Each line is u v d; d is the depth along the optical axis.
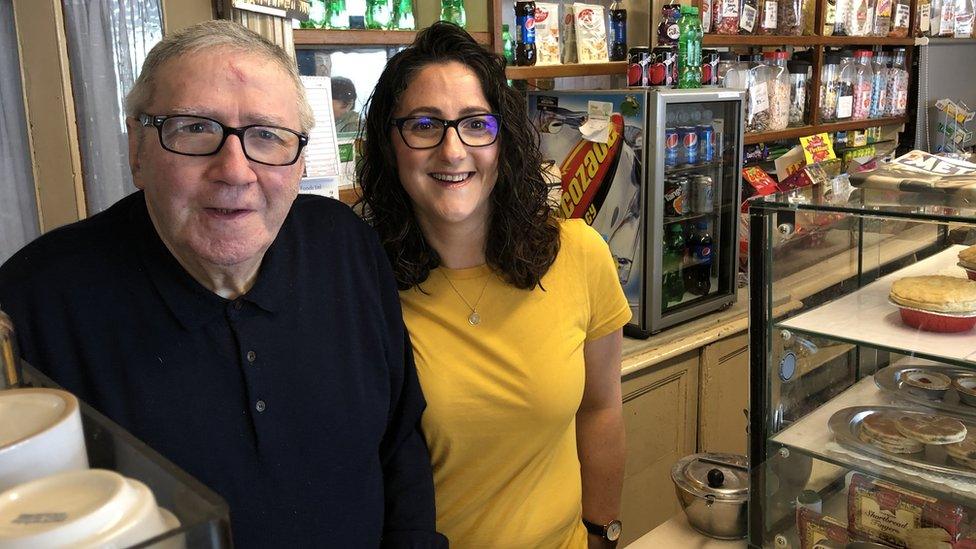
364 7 1.90
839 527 1.22
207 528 0.41
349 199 1.90
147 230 0.91
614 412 1.53
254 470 0.92
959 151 3.81
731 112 2.44
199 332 0.91
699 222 2.51
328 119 1.75
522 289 1.26
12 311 0.86
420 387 1.19
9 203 1.60
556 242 1.29
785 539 1.29
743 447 2.69
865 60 3.46
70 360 0.87
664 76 2.30
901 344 1.13
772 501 1.29
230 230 0.85
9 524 0.39
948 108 3.91
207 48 0.83
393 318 1.13
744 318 2.53
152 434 0.88
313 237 1.06
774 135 2.95
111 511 0.41
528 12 2.31
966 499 1.08
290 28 1.65
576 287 1.32
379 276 1.13
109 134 1.61
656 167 2.15
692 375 2.41
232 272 0.92
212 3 1.58
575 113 2.31
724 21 2.78
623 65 2.60
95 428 0.52
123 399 0.88
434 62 1.16
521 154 1.21
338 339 1.03
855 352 1.36
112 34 1.58
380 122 1.21
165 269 0.90
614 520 1.57
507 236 1.23
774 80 2.97
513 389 1.23
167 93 0.82
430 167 1.17
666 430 2.37
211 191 0.82
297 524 0.95
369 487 1.04
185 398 0.89
